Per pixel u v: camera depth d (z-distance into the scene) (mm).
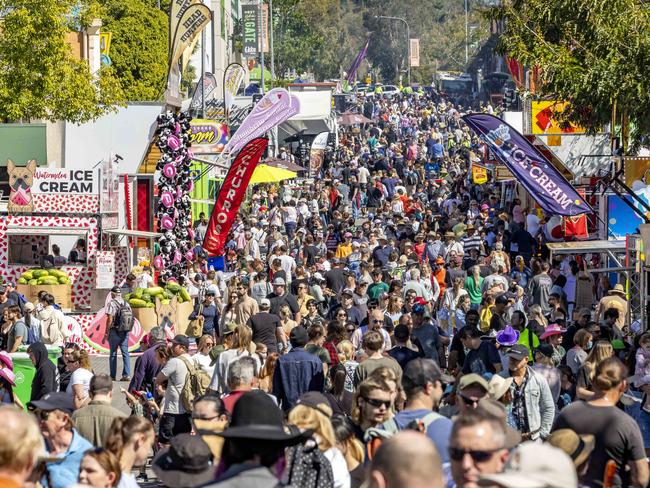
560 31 52438
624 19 50188
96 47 107875
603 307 41250
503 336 30969
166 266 65938
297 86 158750
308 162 151750
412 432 11656
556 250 51031
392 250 69625
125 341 48938
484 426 13109
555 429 19234
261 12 184125
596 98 51125
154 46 154625
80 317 58219
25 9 84000
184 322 60156
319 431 18781
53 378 33656
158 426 31594
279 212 95750
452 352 34906
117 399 43844
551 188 47719
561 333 35312
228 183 65750
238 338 30641
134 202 75312
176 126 67125
